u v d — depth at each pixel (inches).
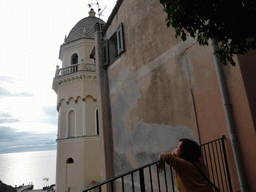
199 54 194.7
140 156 275.7
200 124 186.2
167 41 242.4
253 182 136.6
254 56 164.7
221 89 163.0
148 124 265.3
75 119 817.5
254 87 154.9
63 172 767.7
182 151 96.8
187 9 95.9
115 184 332.2
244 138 145.3
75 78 851.4
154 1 273.7
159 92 248.7
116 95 351.3
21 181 5831.7
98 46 409.1
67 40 986.7
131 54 315.6
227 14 96.0
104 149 348.5
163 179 232.4
